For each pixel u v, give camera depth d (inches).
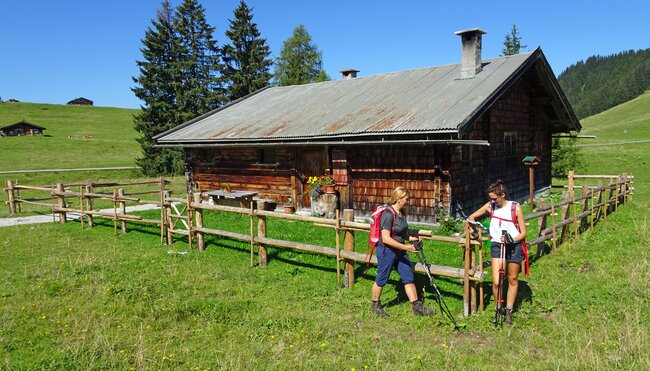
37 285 321.7
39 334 241.8
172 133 805.9
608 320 237.6
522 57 616.4
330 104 690.2
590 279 300.2
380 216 257.1
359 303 276.8
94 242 468.4
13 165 1814.7
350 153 576.4
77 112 4018.2
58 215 652.1
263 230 367.6
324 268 357.1
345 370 200.8
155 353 218.7
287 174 657.0
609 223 468.4
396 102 594.9
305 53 2331.4
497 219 244.8
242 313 267.4
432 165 512.7
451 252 385.1
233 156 724.7
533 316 250.7
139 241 470.0
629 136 2532.0
